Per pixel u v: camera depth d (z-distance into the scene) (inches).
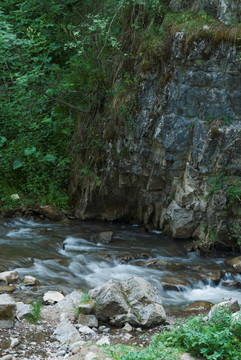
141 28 379.9
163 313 223.9
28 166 435.8
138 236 387.5
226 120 339.9
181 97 346.6
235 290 292.0
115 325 219.3
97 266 311.0
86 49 414.6
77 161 419.8
